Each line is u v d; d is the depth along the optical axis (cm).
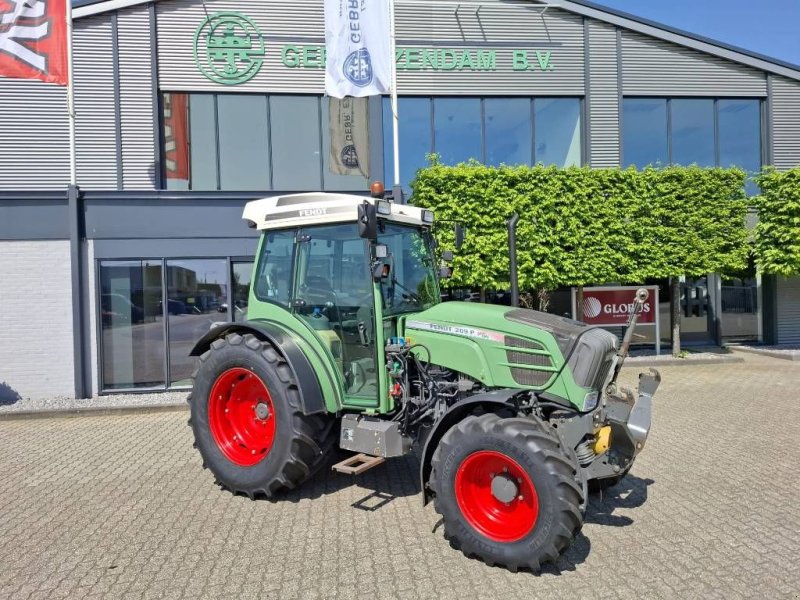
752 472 486
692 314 1242
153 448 600
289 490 461
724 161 1243
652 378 381
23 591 311
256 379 453
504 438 326
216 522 400
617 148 1178
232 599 300
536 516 315
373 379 423
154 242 881
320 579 320
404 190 1001
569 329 383
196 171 1059
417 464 525
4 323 855
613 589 305
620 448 380
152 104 1030
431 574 324
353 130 1100
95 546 365
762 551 345
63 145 1008
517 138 1162
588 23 1160
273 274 481
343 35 913
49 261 862
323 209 443
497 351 393
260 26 1065
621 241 1016
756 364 1048
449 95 1125
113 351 883
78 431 681
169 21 1037
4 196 845
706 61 1211
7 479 502
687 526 383
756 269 1157
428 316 426
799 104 1244
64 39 830
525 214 953
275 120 1080
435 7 1116
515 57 1142
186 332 898
